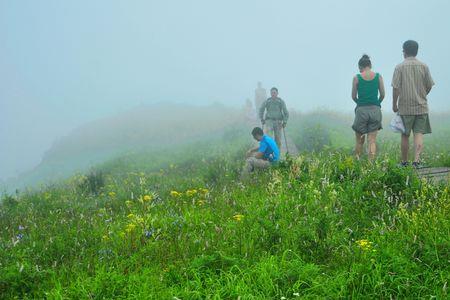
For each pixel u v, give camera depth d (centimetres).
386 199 615
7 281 484
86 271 505
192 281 447
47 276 510
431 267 450
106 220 732
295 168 795
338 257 480
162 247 553
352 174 733
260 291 428
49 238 645
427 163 930
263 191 761
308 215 577
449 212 546
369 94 960
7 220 853
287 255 499
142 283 455
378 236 513
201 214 670
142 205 802
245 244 530
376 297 416
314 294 413
